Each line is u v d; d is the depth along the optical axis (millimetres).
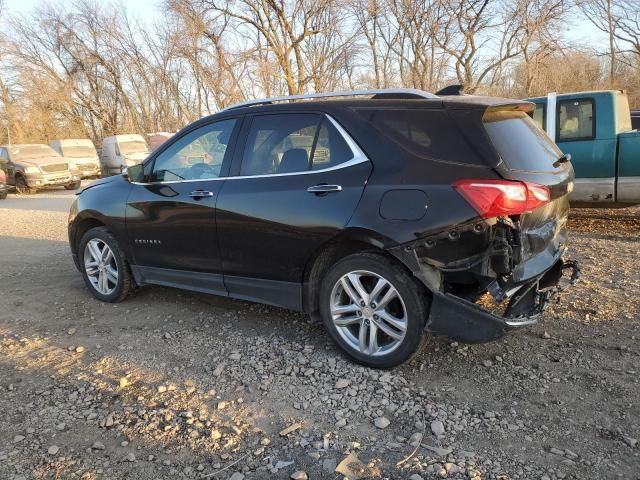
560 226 3961
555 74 29688
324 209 3662
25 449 2965
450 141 3393
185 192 4465
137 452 2922
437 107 3512
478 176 3230
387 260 3488
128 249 5027
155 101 40750
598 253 6289
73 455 2908
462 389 3422
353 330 3816
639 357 3682
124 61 40938
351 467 2721
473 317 3312
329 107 3877
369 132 3652
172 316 4883
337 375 3635
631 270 5523
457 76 30047
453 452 2826
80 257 5480
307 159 3885
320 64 26750
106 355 4113
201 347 4191
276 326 4543
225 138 4391
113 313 5031
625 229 7828
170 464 2818
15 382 3721
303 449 2898
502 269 3234
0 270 6820
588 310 4488
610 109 7449
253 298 4254
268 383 3576
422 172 3381
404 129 3562
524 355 3809
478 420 3098
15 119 38594
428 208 3297
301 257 3840
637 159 7293
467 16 28625
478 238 3201
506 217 3230
